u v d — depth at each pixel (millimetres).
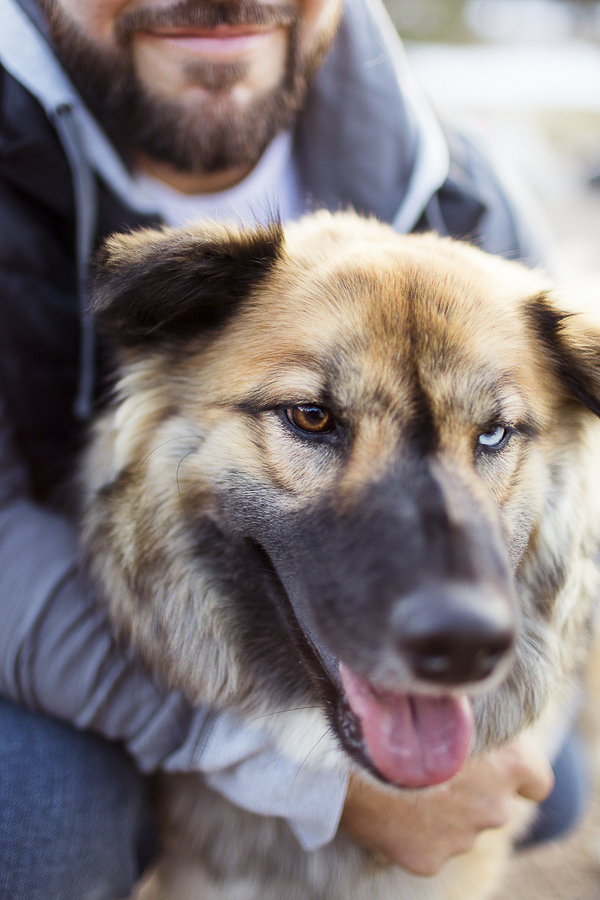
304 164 529
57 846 398
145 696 416
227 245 405
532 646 425
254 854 444
